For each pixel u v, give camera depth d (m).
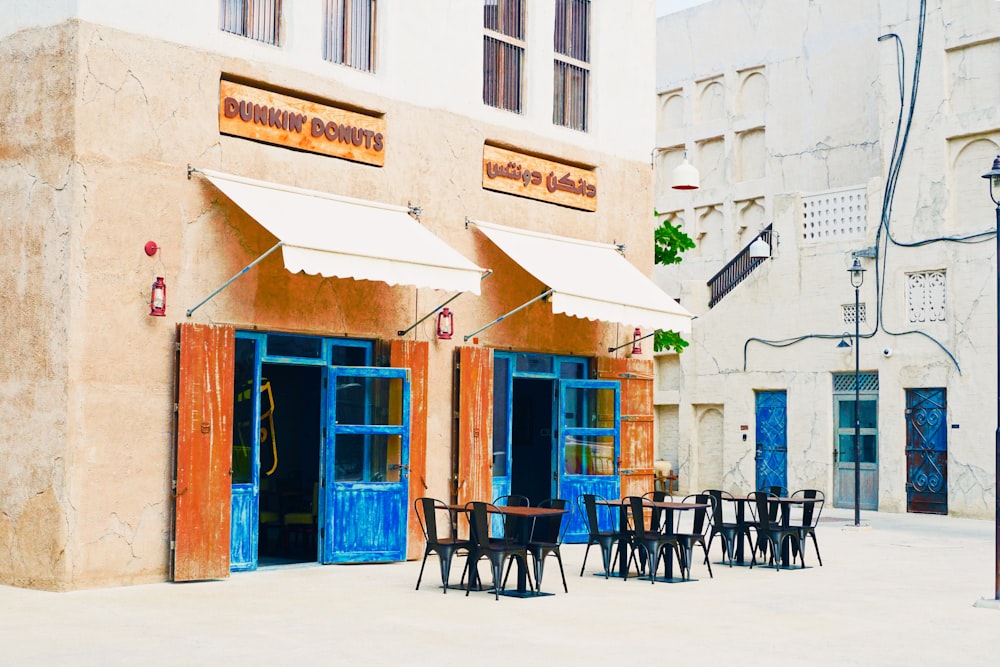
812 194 25.52
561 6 16.47
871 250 24.09
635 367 16.92
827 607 10.93
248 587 11.26
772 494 14.95
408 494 13.55
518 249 14.52
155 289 11.34
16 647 8.07
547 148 15.81
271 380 16.06
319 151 12.97
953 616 10.52
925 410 23.23
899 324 23.58
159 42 11.55
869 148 28.72
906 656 8.56
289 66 12.69
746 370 26.47
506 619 9.76
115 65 11.18
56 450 10.75
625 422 16.66
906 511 23.33
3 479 11.12
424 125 14.16
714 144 32.59
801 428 25.28
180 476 11.38
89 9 11.00
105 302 11.02
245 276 12.18
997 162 11.62
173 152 11.62
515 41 15.66
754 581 12.80
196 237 11.77
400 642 8.58
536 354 15.68
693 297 27.81
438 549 11.28
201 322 11.77
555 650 8.43
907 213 23.58
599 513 16.19
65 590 10.65
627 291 14.95
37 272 11.02
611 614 10.19
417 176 14.05
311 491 15.23
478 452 14.34
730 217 31.72
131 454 11.17
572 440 16.08
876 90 28.66
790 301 25.67
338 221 12.22
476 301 14.66
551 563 14.03
